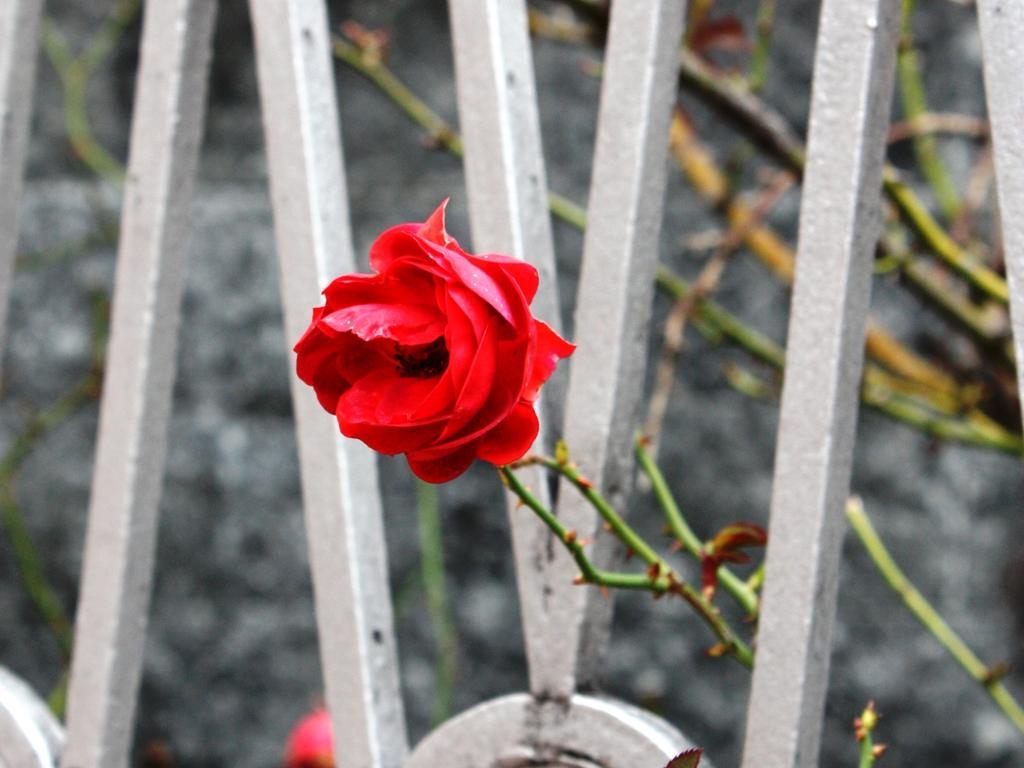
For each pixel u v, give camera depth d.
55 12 1.95
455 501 1.84
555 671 0.84
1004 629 1.72
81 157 1.89
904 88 1.38
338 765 0.89
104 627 0.94
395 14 1.91
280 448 1.87
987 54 0.76
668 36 0.84
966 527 1.73
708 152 1.83
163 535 1.88
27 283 1.92
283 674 1.86
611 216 0.84
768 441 1.78
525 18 0.88
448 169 1.87
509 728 0.85
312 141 0.91
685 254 1.81
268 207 1.88
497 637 1.83
